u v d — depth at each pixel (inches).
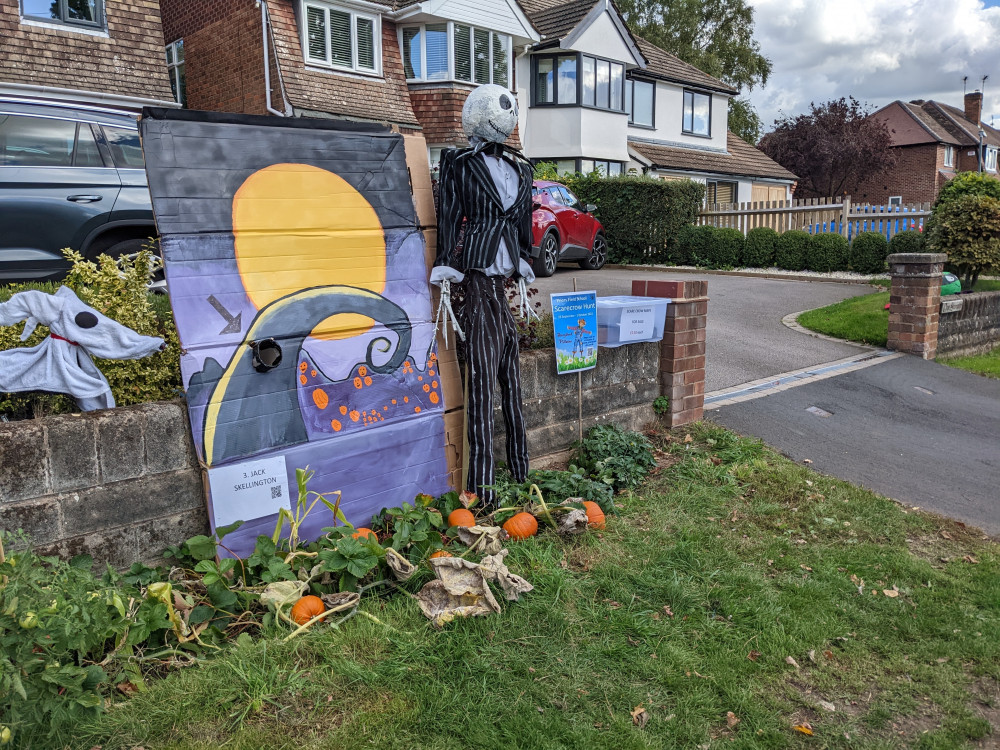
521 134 882.8
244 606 126.1
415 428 167.3
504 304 170.9
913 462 239.9
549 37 879.1
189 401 134.5
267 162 150.1
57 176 240.8
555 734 107.7
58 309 136.8
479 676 118.0
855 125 1370.6
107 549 128.7
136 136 262.2
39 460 120.9
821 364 349.4
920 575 167.5
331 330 154.3
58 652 95.7
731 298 529.3
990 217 472.7
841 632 142.6
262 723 104.2
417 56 752.3
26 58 507.8
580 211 635.5
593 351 208.5
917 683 130.6
